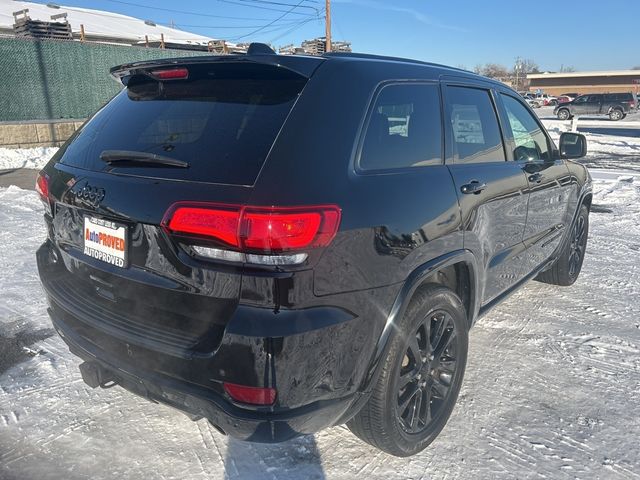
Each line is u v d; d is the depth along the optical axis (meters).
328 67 2.29
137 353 2.16
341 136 2.16
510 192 3.29
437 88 2.88
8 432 2.73
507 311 4.40
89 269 2.46
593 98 34.72
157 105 2.54
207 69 2.39
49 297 2.66
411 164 2.53
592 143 19.62
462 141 3.00
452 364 2.79
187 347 2.02
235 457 2.58
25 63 13.79
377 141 2.35
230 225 1.86
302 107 2.12
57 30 18.28
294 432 2.00
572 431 2.83
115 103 2.81
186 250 1.99
